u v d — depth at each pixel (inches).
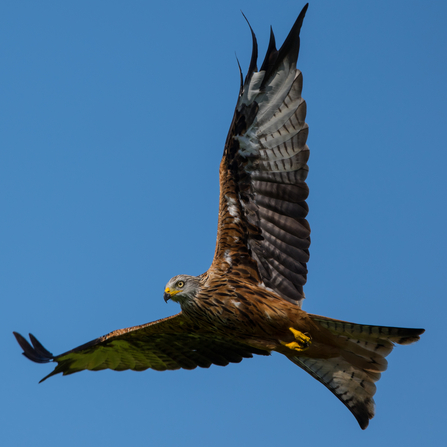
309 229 598.2
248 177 606.2
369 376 602.2
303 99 584.7
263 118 595.8
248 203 608.7
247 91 589.6
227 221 606.9
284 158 596.1
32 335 678.5
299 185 595.8
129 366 716.0
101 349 697.0
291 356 622.2
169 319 665.0
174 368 717.3
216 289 604.7
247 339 614.5
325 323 577.6
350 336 580.1
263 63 585.6
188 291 609.3
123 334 679.1
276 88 589.6
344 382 613.0
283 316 585.6
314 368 621.9
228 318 602.9
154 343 703.1
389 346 578.6
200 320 618.5
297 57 582.2
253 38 583.5
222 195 605.0
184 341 703.1
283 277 609.0
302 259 602.2
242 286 602.2
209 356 709.3
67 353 677.9
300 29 578.6
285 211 602.9
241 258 613.3
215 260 614.5
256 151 601.3
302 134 588.1
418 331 553.6
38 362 669.9
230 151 602.5
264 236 609.3
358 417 613.0
